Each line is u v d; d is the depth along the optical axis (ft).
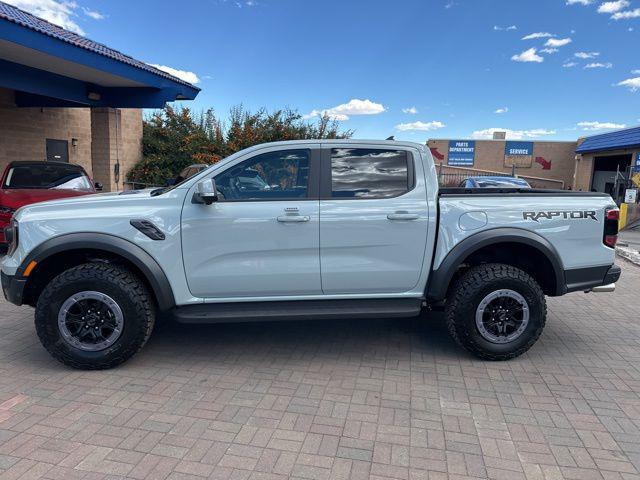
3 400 11.34
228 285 13.30
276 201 13.28
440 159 115.85
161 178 60.23
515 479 8.66
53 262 13.44
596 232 14.10
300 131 71.77
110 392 11.80
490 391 12.05
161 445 9.57
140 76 37.11
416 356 14.33
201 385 12.26
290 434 10.02
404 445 9.68
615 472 8.86
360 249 13.46
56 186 30.14
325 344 15.28
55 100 43.96
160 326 16.83
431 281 13.88
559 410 11.12
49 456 9.15
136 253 12.67
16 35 27.17
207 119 72.28
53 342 12.66
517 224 13.66
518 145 111.86
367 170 13.70
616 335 16.46
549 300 21.15
